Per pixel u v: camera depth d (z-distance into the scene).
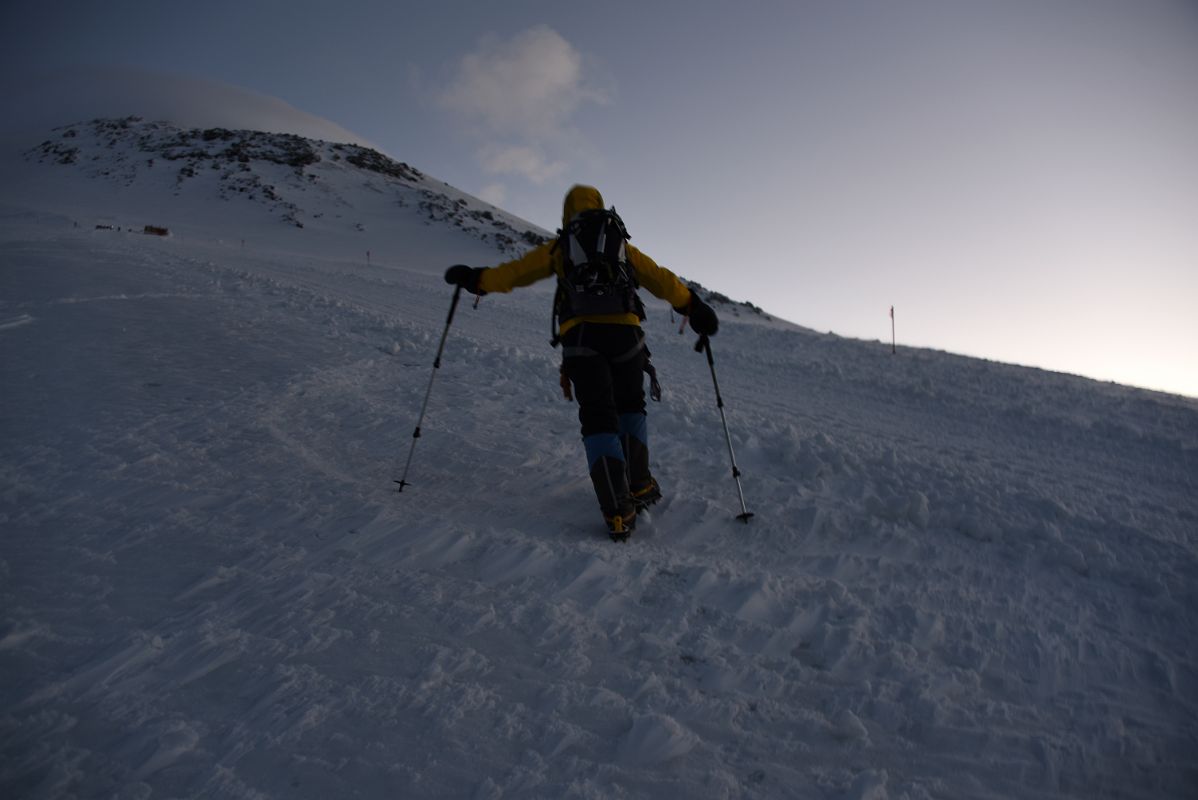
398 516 3.49
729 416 5.97
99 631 2.48
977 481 4.49
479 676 2.31
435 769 1.90
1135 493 4.86
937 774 2.00
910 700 2.28
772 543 3.50
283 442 4.50
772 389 9.16
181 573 2.90
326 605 2.68
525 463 4.42
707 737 2.09
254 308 9.17
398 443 4.67
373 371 6.56
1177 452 6.26
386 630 2.54
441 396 5.93
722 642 2.58
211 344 6.91
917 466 4.75
